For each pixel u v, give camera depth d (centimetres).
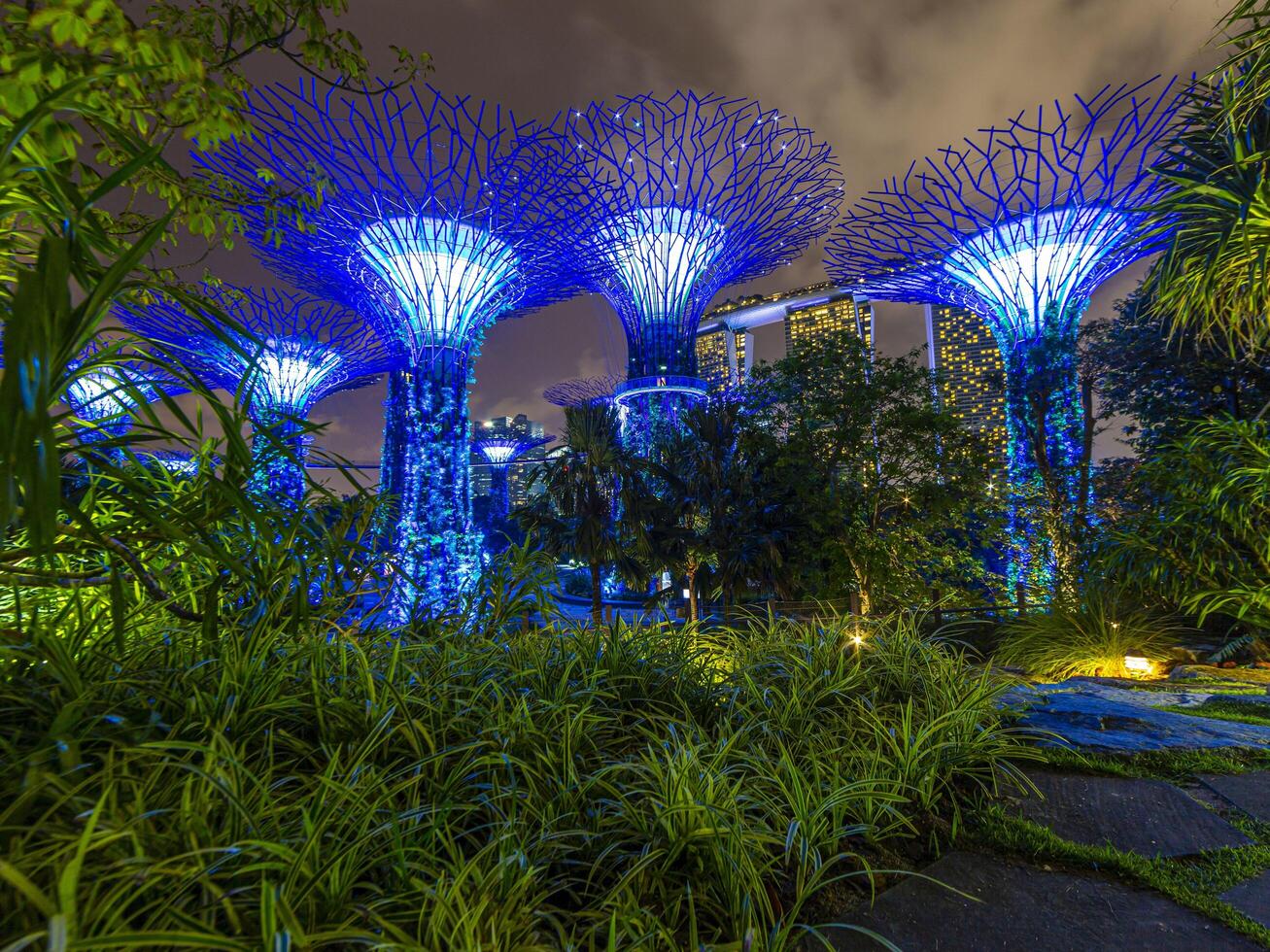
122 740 215
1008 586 1856
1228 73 484
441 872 196
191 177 385
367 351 3584
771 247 3319
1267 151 515
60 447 183
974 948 218
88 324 160
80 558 273
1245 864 273
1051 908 241
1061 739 413
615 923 181
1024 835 294
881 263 2525
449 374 2544
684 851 241
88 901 146
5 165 165
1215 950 216
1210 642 969
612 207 2548
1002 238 2272
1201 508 820
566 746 277
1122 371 1944
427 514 2428
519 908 190
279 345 3116
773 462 1988
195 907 164
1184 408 1736
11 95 235
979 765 374
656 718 350
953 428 1819
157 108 312
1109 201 2077
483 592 496
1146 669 866
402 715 277
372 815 205
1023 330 2270
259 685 271
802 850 240
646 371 3434
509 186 2345
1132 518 1012
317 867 175
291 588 296
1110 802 330
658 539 2172
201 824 177
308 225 461
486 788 249
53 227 179
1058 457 2148
